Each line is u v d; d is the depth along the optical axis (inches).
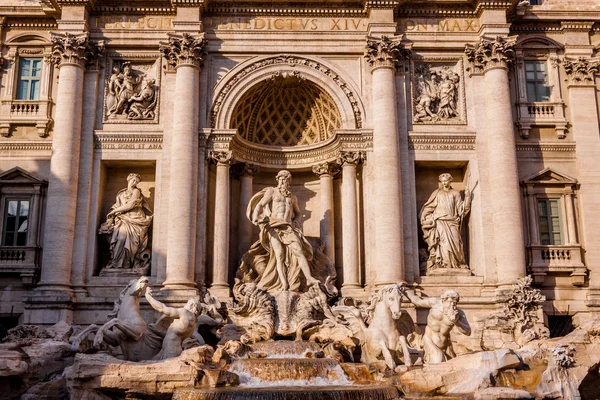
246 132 1272.1
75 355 836.0
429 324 877.8
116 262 1152.2
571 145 1232.8
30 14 1249.4
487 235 1151.6
